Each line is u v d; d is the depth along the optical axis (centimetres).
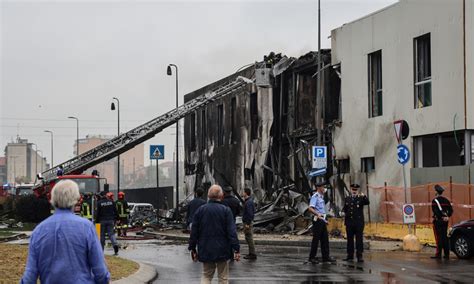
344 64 2917
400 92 2572
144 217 3931
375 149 2695
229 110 4319
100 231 1864
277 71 3534
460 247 1752
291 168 3481
